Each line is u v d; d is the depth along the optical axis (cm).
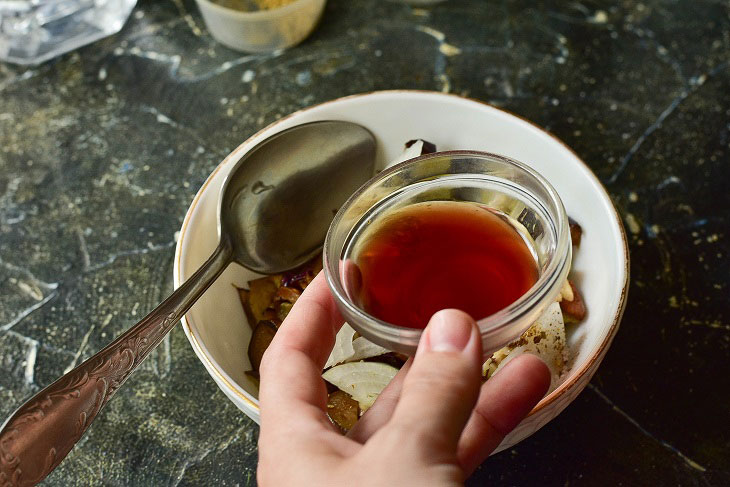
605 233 33
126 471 34
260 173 35
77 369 29
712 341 35
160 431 35
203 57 47
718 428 33
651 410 34
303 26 46
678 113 42
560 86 44
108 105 46
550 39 46
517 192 29
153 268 39
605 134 42
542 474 33
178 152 43
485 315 28
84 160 43
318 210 36
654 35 46
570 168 34
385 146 37
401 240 30
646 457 33
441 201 30
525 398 28
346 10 49
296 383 28
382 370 32
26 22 47
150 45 48
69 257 40
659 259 37
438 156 29
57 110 46
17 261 40
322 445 26
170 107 45
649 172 40
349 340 33
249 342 35
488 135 36
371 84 45
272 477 26
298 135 36
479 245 29
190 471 34
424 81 45
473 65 45
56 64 48
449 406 24
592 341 31
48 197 42
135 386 36
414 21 48
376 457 24
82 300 39
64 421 29
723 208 39
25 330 38
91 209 42
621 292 30
